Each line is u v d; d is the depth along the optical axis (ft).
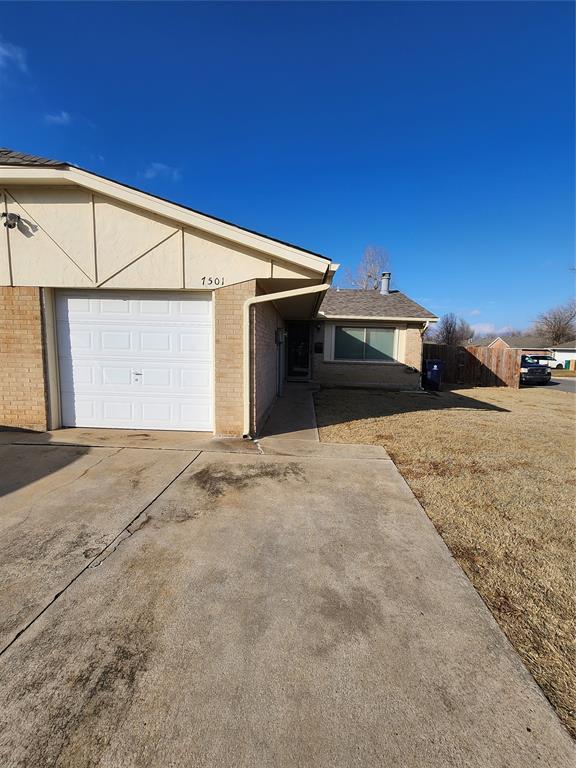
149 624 7.39
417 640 7.22
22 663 6.40
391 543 10.72
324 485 14.80
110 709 5.65
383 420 28.07
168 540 10.46
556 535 11.59
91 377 21.76
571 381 79.61
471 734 5.47
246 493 13.79
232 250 19.93
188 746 5.17
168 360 21.53
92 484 14.14
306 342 50.39
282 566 9.45
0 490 13.46
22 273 20.25
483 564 9.93
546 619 7.98
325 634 7.29
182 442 19.81
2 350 20.66
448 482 15.67
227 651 6.81
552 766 5.07
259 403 23.36
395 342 49.29
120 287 20.25
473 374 58.85
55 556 9.55
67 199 19.77
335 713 5.72
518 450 20.74
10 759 4.93
